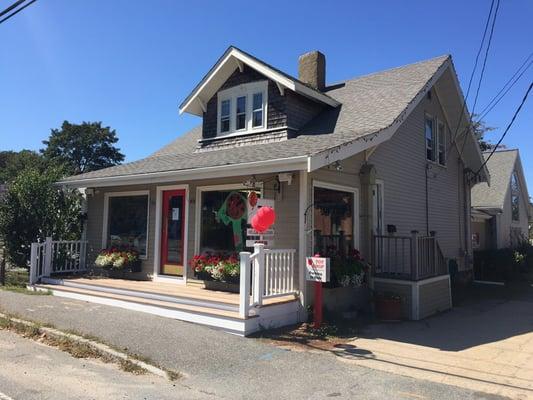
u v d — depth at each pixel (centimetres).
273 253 845
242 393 521
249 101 1270
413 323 970
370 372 604
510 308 1192
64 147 5241
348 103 1305
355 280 973
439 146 1568
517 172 2606
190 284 1093
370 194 1089
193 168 976
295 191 916
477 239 2183
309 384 552
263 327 794
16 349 674
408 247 1296
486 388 561
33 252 1186
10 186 1365
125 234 1270
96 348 659
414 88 1244
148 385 542
